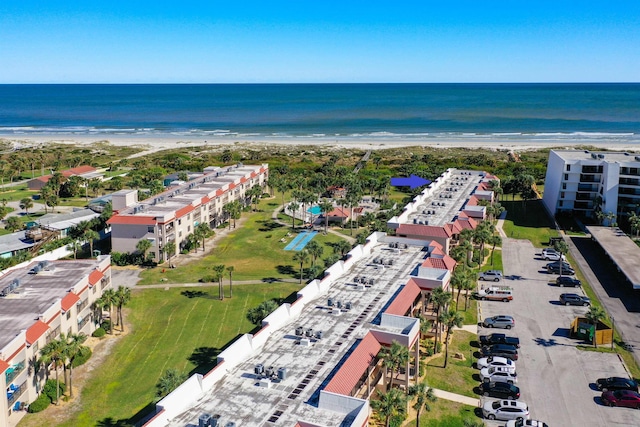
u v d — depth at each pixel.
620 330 86.06
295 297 100.81
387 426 55.31
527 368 74.69
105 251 128.00
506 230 142.62
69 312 78.69
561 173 149.62
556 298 99.00
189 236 127.88
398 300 69.94
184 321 91.88
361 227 148.62
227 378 54.00
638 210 137.38
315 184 188.12
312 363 57.00
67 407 67.50
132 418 64.94
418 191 181.88
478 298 98.69
